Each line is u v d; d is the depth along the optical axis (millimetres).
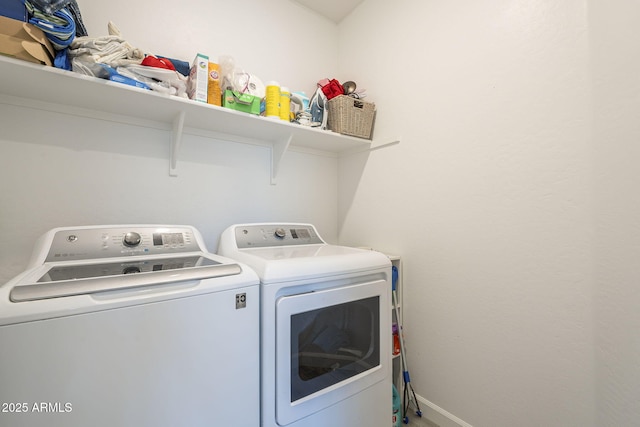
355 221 2082
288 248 1457
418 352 1607
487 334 1308
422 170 1620
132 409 689
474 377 1353
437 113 1545
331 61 2244
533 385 1151
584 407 1004
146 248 1137
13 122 1173
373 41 1971
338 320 1148
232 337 859
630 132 893
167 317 746
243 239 1450
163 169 1513
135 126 1438
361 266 1198
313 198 2125
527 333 1174
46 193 1231
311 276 1038
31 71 964
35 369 590
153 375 720
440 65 1535
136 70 1154
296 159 2035
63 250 997
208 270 876
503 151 1262
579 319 1024
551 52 1114
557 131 1094
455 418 1420
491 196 1303
